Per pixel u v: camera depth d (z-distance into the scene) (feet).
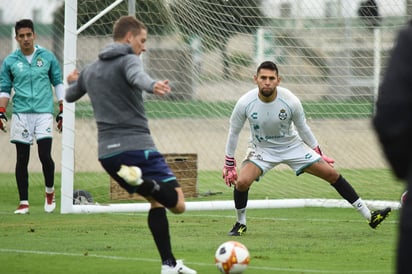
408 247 43.21
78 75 83.46
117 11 172.35
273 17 171.94
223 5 168.35
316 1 170.91
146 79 74.08
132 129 78.02
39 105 140.97
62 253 96.58
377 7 167.32
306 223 132.36
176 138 248.32
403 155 41.88
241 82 182.60
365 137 205.36
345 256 95.40
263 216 143.64
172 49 180.86
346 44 171.01
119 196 164.35
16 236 112.78
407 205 43.68
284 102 116.57
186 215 143.64
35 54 141.49
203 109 190.70
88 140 229.45
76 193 151.43
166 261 78.33
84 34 176.76
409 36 42.32
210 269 84.89
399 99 41.47
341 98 174.40
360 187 173.47
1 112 141.08
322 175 119.34
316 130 206.80
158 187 75.92
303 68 174.91
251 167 117.39
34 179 199.72
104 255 94.99
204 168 215.72
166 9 170.09
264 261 90.94
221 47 177.68
